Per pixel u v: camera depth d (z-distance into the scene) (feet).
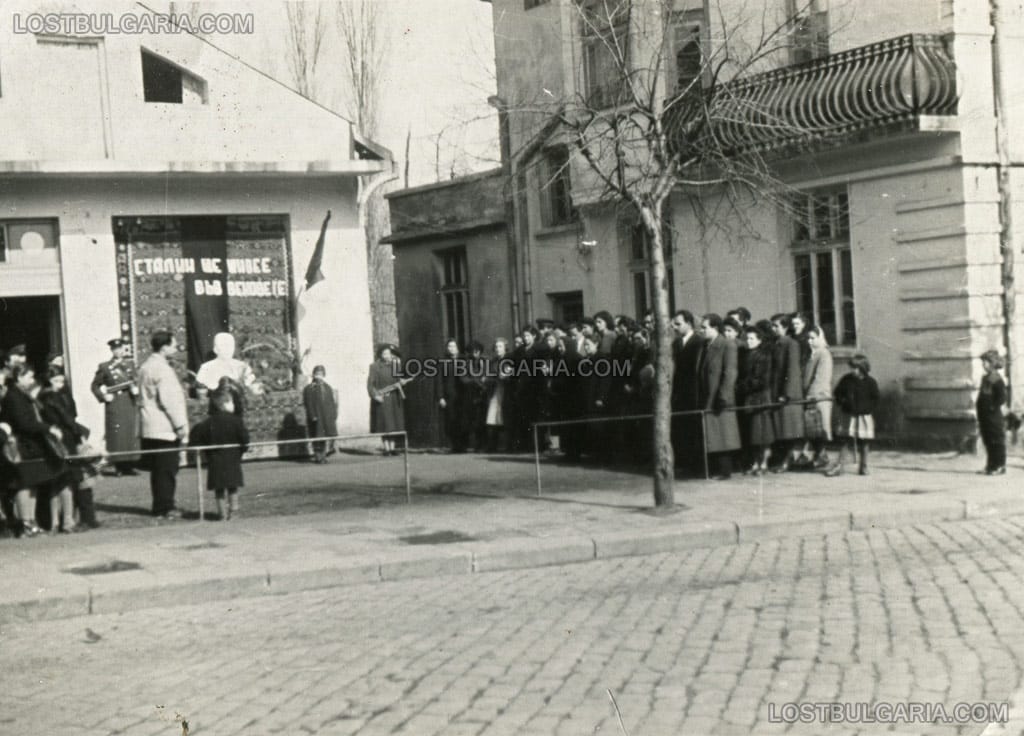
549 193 83.10
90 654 27.27
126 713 21.84
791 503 43.88
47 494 43.16
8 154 59.11
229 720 20.99
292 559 36.01
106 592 32.19
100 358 60.90
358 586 34.58
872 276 60.39
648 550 38.24
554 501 46.88
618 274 77.05
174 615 31.53
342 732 19.97
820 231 63.52
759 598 29.37
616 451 59.26
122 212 61.26
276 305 65.16
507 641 25.94
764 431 52.26
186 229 63.10
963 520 42.34
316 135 65.10
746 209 66.28
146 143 61.67
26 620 31.30
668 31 57.88
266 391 64.44
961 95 56.59
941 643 24.02
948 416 57.16
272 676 24.00
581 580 33.68
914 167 57.93
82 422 60.44
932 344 57.82
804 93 60.44
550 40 77.77
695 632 25.94
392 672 23.75
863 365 51.78
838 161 61.41
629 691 21.57
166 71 63.26
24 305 61.52
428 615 29.48
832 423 55.01
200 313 63.31
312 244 65.51
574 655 24.38
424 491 51.42
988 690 20.75
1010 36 57.98
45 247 60.34
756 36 65.62
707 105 48.57
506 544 37.50
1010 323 57.52
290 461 64.18
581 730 19.43
